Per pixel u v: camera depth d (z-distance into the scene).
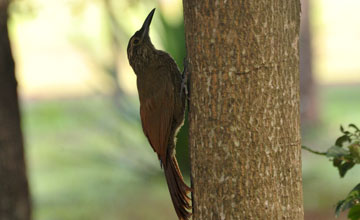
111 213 17.12
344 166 4.75
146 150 19.84
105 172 21.28
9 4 10.57
